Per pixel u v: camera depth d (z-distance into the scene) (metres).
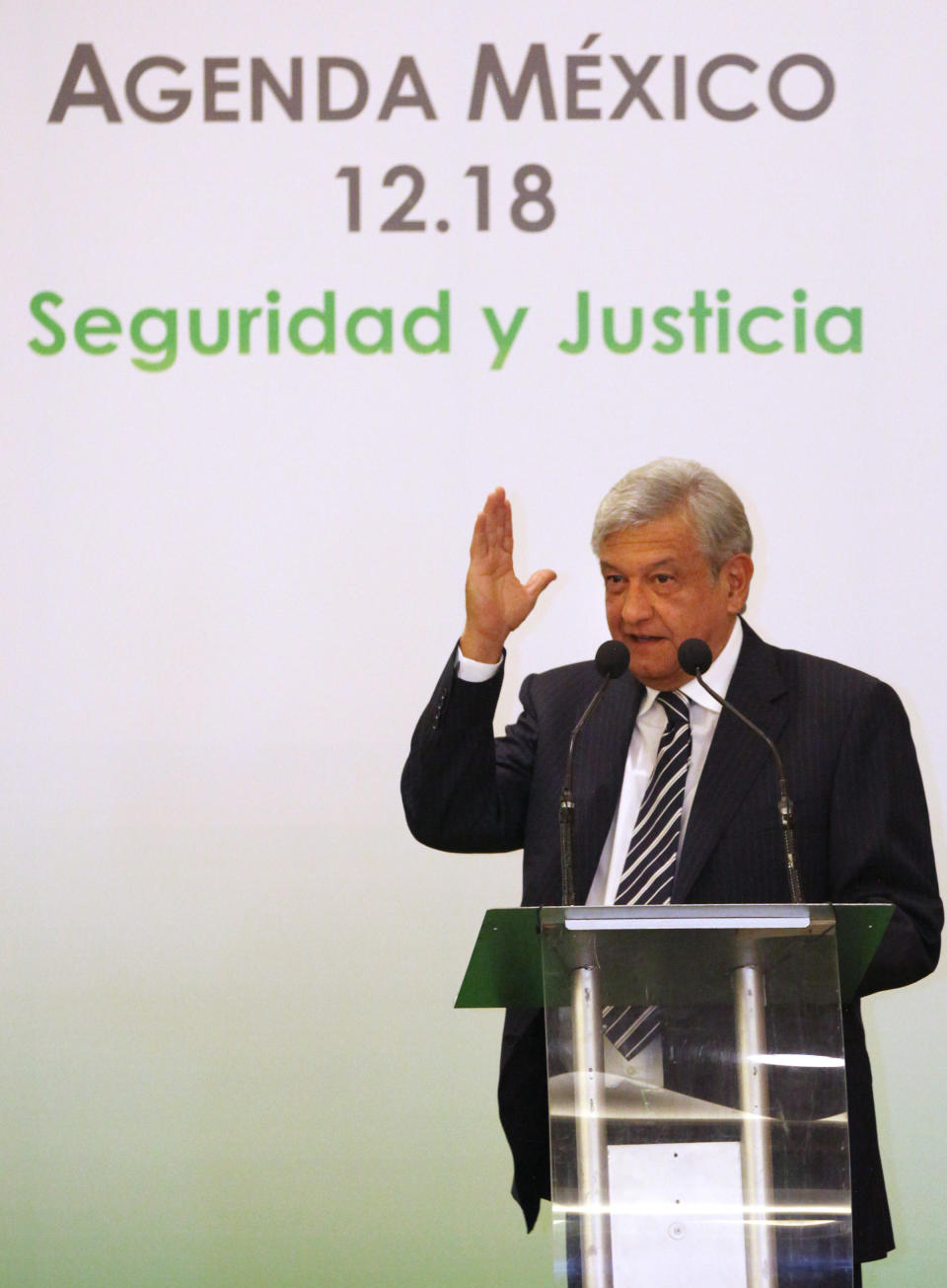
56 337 12.60
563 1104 7.02
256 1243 11.98
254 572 12.48
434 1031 12.19
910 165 12.69
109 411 12.55
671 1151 7.00
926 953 9.11
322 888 12.28
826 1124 6.98
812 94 12.74
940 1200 11.95
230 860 12.27
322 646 12.45
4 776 12.27
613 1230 6.93
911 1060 12.06
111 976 12.17
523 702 11.23
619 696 10.80
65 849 12.23
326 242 12.70
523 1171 9.68
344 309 12.66
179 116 12.77
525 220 12.71
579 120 12.77
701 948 7.10
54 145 12.73
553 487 12.54
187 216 12.71
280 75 12.77
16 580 12.41
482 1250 12.01
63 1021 12.12
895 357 12.59
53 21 12.77
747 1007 7.09
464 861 12.33
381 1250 12.00
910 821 10.11
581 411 12.59
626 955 7.11
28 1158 11.99
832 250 12.66
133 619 12.41
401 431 12.59
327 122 12.76
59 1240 11.94
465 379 12.62
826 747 10.08
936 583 12.42
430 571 12.51
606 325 12.65
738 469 12.54
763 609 12.41
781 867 9.76
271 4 12.77
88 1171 11.99
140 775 12.32
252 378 12.61
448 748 10.24
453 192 12.72
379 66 12.78
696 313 12.64
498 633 10.25
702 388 12.59
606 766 10.45
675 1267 6.91
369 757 12.39
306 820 12.33
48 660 12.37
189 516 12.51
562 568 12.45
